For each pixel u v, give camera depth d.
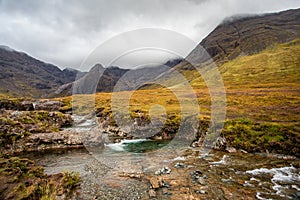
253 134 24.81
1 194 10.95
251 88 67.44
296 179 16.11
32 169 14.52
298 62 95.62
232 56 140.75
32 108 47.56
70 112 47.06
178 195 13.36
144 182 15.21
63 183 13.95
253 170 17.95
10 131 25.47
